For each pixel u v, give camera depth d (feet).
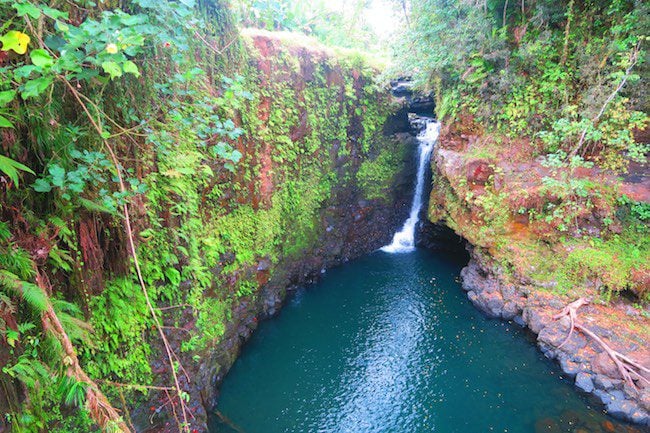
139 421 14.82
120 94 12.25
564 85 25.72
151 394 15.26
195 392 17.85
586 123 23.12
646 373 18.95
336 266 35.01
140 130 13.53
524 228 26.91
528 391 21.01
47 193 10.56
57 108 10.16
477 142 29.68
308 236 31.04
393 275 33.65
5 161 7.84
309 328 26.89
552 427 18.84
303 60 27.17
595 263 23.17
